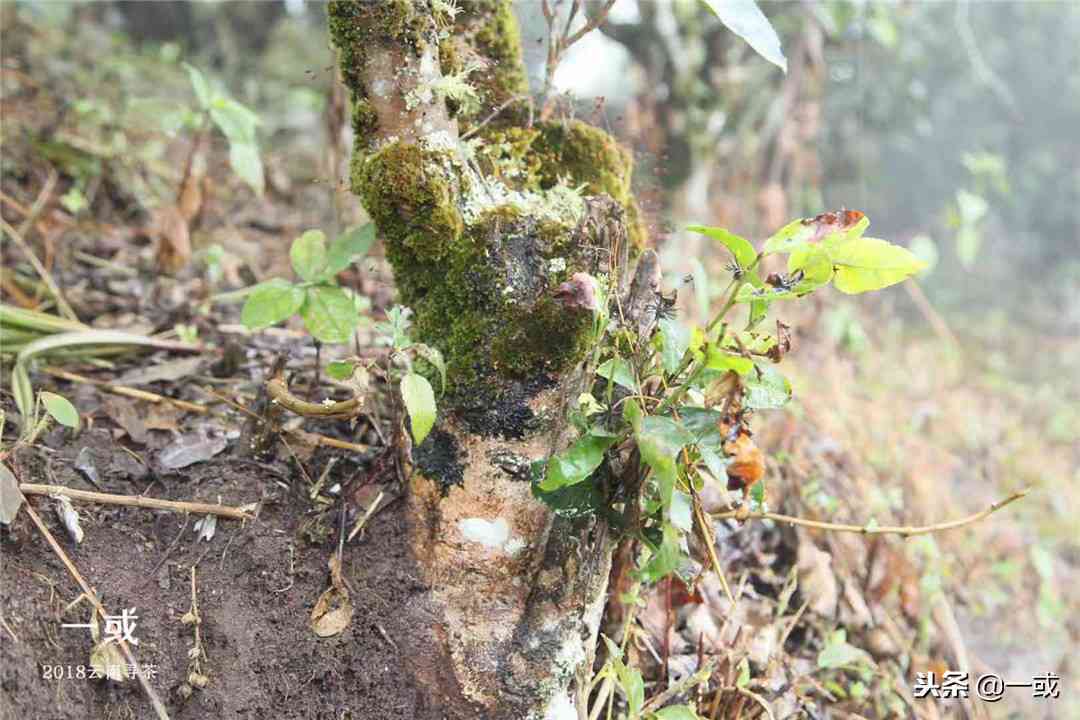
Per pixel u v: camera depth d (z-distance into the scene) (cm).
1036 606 150
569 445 78
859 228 69
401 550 85
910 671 116
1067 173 382
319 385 105
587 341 76
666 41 224
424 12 76
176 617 81
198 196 136
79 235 145
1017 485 187
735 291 71
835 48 264
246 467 91
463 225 76
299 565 85
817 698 105
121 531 84
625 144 99
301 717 80
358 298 112
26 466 86
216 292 134
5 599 75
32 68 186
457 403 78
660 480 67
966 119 365
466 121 86
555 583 79
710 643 99
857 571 121
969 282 361
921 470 154
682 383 75
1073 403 264
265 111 243
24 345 103
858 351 176
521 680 79
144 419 99
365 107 77
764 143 215
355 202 146
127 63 214
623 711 88
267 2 295
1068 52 377
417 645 81
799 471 122
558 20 101
